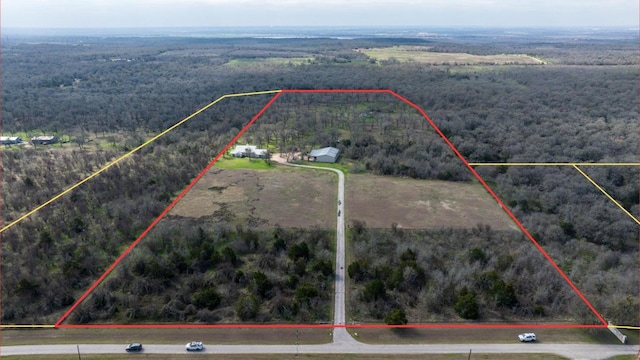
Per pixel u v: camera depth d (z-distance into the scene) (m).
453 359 56.56
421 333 61.34
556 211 97.62
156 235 85.19
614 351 58.44
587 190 103.94
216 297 66.94
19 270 73.56
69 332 60.91
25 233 83.88
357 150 136.50
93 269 74.62
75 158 126.25
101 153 131.50
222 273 73.38
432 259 79.00
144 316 64.25
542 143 133.00
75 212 93.50
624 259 79.06
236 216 95.44
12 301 66.44
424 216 96.06
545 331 62.09
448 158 127.69
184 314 64.31
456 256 79.88
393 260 78.56
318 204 101.94
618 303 64.69
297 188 111.19
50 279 71.56
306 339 59.91
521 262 76.62
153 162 125.00
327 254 79.44
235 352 57.31
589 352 58.22
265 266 76.31
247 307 64.25
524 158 123.88
